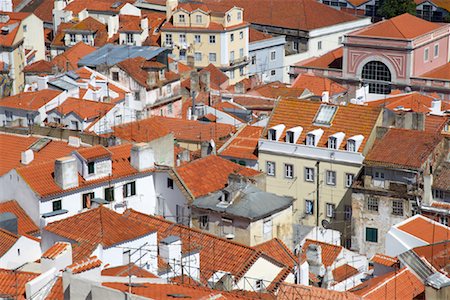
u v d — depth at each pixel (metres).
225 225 133.38
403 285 99.69
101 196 134.00
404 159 158.25
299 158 170.88
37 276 86.44
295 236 143.38
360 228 162.88
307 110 174.88
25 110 183.25
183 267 105.25
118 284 83.31
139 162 138.38
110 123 180.88
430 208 154.62
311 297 89.00
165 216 140.75
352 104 173.00
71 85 195.25
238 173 142.12
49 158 145.12
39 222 126.56
